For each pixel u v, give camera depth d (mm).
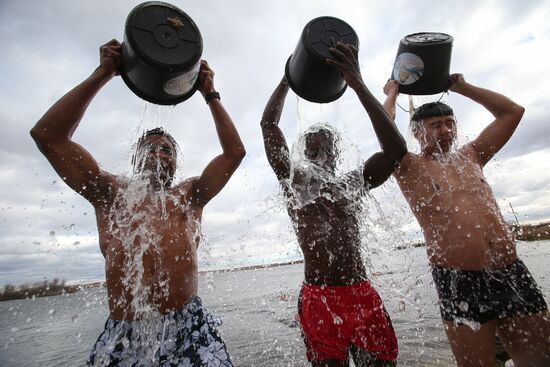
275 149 2664
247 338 5430
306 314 2260
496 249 2357
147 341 1985
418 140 2902
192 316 2123
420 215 2648
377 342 2170
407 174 2744
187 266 2178
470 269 2312
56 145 2049
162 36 2100
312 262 2307
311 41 2387
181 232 2236
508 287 2268
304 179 2547
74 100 2055
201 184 2490
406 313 5598
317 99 2684
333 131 2719
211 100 2504
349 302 2186
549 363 2121
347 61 2322
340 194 2447
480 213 2455
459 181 2602
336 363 2094
